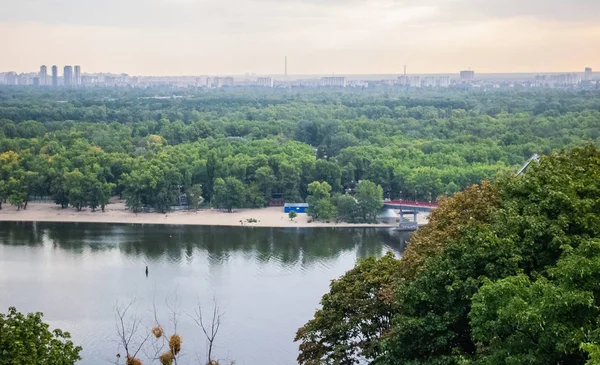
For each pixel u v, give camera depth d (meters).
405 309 81.31
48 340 81.25
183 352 145.62
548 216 84.25
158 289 195.50
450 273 78.94
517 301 65.50
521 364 63.91
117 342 150.25
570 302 64.19
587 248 72.44
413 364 76.56
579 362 65.94
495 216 85.56
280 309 177.50
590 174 91.69
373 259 104.06
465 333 82.56
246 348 150.00
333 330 91.12
